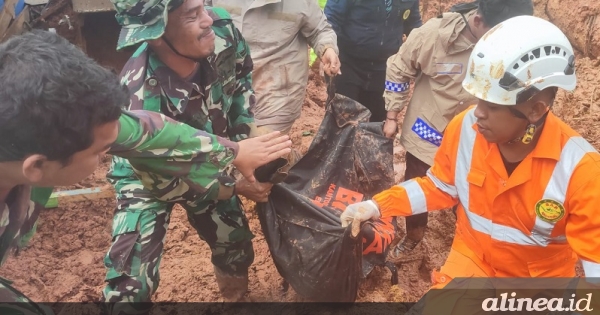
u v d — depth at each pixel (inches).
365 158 155.5
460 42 144.9
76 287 167.0
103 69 80.4
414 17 198.1
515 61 96.1
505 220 109.7
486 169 107.7
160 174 109.8
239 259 145.6
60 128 74.3
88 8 241.3
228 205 137.1
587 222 99.8
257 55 169.0
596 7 272.7
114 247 120.8
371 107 206.5
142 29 108.0
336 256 135.6
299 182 156.8
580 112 238.1
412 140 160.2
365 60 193.0
